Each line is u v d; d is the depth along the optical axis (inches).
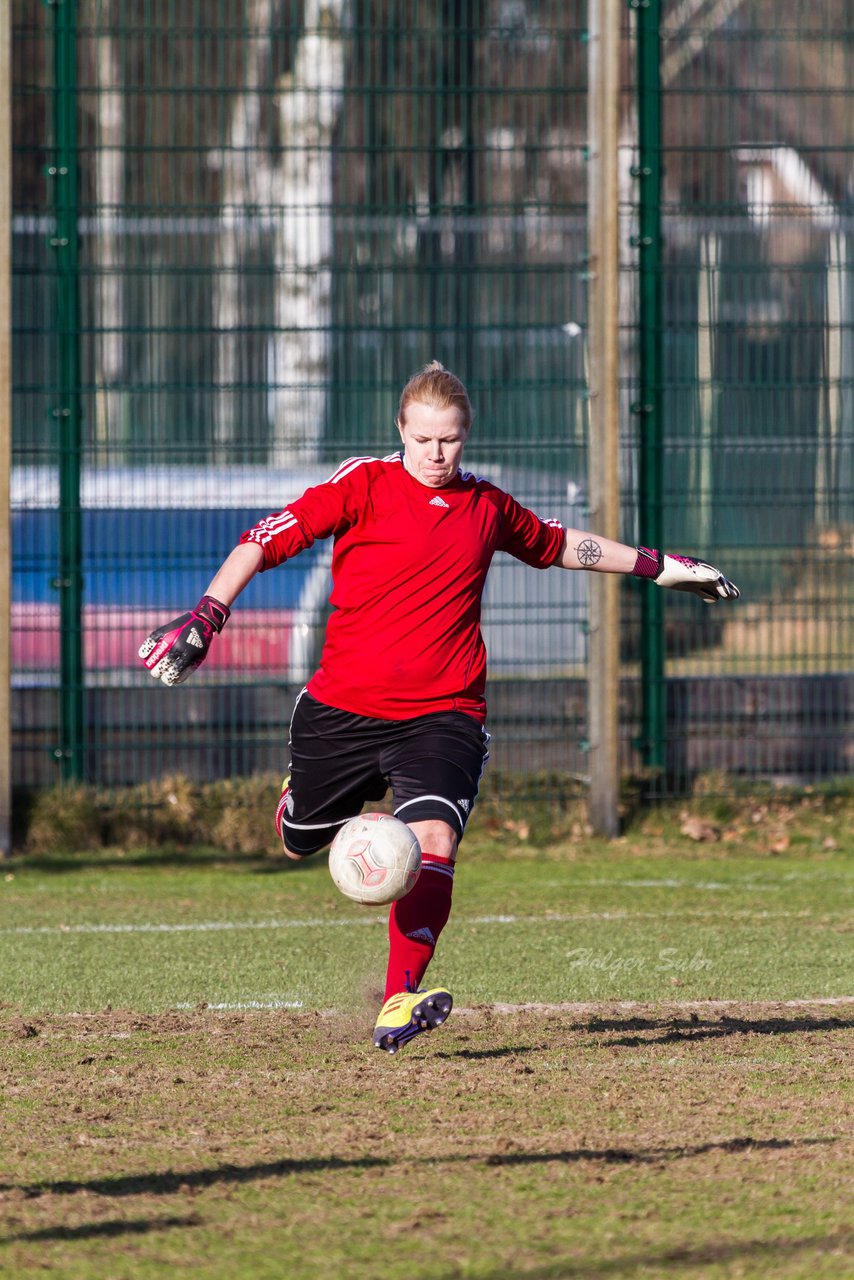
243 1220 502.9
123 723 1470.2
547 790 1494.8
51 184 1457.9
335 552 695.1
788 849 1466.5
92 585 1473.9
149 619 1482.5
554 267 1483.8
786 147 1509.6
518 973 965.2
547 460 1509.6
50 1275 456.1
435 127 1489.9
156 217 1596.9
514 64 1483.8
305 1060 738.2
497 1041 780.0
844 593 1550.2
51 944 1069.1
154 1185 541.3
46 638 1475.1
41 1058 745.6
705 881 1323.8
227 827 1460.4
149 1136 604.7
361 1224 498.9
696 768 1539.1
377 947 1059.9
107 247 1695.4
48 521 1475.1
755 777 1542.8
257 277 1569.9
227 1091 677.3
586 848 1459.2
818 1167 556.7
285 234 1750.7
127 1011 860.6
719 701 1537.9
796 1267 457.7
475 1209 512.7
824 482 1549.0
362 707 687.1
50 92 1449.3
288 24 1546.5
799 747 1547.7
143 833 1456.7
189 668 639.8
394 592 681.6
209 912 1197.7
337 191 2092.8
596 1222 499.2
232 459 1502.2
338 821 722.2
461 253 1744.6
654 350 1523.1
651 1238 483.8
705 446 1537.9
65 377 1464.1
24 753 1470.2
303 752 706.8
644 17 1509.6
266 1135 605.0
